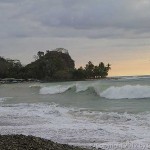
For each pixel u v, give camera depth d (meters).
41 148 12.59
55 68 157.50
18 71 175.00
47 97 50.41
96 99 40.19
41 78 160.38
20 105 36.31
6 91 83.12
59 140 16.81
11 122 23.28
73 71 144.12
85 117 24.69
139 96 39.00
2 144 12.79
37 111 29.27
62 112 28.00
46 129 19.83
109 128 19.41
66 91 59.69
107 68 150.62
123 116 23.34
